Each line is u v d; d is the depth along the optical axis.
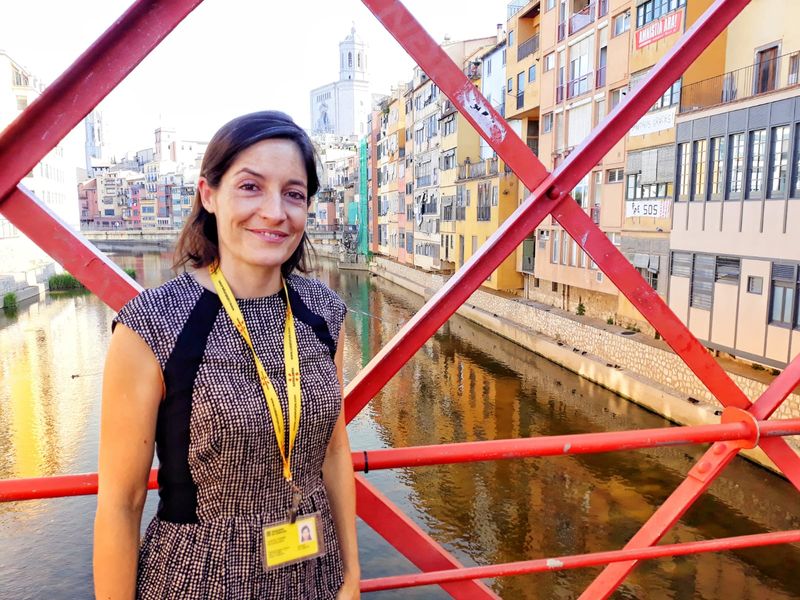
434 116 34.88
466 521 10.29
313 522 1.26
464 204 29.61
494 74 27.89
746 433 1.85
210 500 1.17
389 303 34.00
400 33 1.57
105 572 1.13
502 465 12.38
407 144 41.34
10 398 18.14
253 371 1.18
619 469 11.94
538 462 12.42
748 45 13.41
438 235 34.53
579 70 19.56
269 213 1.18
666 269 15.32
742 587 8.25
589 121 19.02
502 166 24.97
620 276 1.82
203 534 1.17
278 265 1.24
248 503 1.18
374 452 1.61
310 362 1.27
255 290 1.25
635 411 14.40
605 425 14.01
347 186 62.66
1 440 14.86
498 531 9.95
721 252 13.04
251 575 1.18
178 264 1.28
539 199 1.71
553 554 9.27
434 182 35.09
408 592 8.66
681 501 1.93
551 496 11.03
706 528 9.53
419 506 10.85
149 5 1.32
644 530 1.98
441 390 17.50
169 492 1.18
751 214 12.16
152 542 1.20
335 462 1.43
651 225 15.94
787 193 11.23
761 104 11.79
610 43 17.61
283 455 1.19
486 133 1.68
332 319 1.38
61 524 10.80
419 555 1.74
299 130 1.25
